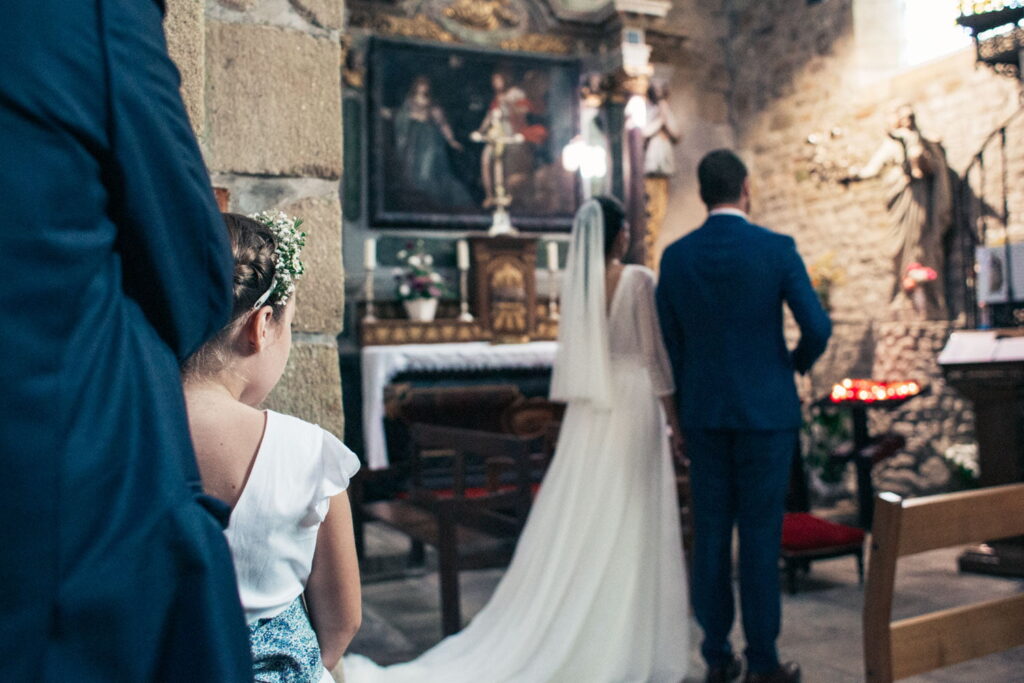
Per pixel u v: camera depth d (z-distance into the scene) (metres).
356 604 1.08
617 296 3.06
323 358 1.69
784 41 8.42
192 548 0.68
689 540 3.83
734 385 2.71
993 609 1.44
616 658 2.77
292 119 1.70
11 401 0.60
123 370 0.69
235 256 1.01
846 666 3.12
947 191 6.56
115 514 0.65
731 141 9.13
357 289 7.69
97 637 0.62
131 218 0.70
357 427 7.49
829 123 7.82
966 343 4.51
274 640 0.95
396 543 5.18
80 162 0.65
